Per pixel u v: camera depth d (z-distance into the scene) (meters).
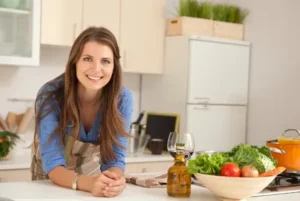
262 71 3.89
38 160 2.09
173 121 3.69
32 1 3.11
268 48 3.85
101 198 1.55
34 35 3.11
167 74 3.79
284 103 3.70
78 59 1.72
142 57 3.68
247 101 4.01
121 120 1.88
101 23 3.44
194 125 3.66
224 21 3.98
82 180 1.65
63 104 1.82
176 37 3.72
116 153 1.91
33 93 3.50
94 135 1.96
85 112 1.92
